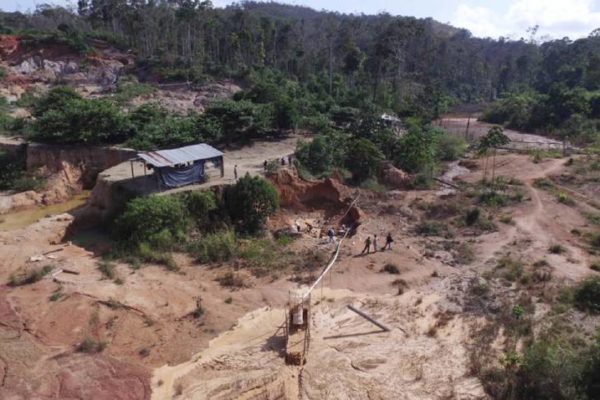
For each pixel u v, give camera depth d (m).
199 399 20.59
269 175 42.53
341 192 44.38
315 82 92.44
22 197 44.44
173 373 22.05
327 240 37.12
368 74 104.31
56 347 23.27
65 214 39.06
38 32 99.50
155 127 51.75
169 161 38.25
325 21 167.75
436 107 93.19
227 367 22.58
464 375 22.42
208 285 29.94
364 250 35.22
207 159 40.84
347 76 109.00
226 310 27.27
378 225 40.75
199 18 102.06
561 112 89.50
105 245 35.09
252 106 56.09
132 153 47.78
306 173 46.75
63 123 49.25
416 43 134.38
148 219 34.34
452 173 58.88
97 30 112.12
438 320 26.92
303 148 50.31
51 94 59.03
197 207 37.41
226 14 141.75
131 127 51.53
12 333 24.09
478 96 140.88
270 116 57.75
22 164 49.25
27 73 90.50
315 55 124.56
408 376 22.34
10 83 84.06
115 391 20.72
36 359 22.33
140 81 90.00
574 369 20.31
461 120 109.06
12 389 20.42
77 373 21.59
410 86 109.88
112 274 30.05
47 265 30.78
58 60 94.00
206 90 85.00
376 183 49.47
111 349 23.34
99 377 21.45
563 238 38.66
